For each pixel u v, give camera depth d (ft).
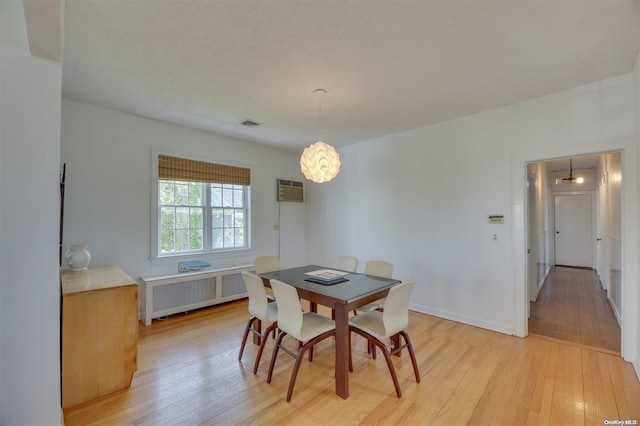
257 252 16.31
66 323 6.63
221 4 5.51
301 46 6.90
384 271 10.41
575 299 14.90
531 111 9.98
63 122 10.21
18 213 5.14
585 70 8.07
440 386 7.34
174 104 10.52
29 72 5.24
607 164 15.20
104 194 11.10
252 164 16.08
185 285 12.57
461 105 10.49
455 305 11.88
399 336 8.95
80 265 9.39
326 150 8.86
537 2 5.46
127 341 7.33
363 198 15.43
